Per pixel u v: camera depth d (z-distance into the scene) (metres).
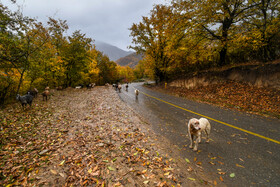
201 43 15.60
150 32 21.88
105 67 42.03
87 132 5.27
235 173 3.22
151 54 22.91
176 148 4.35
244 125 6.02
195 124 3.91
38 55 10.62
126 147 4.24
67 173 3.01
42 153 3.71
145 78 74.25
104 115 7.63
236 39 11.53
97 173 3.00
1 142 4.21
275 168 3.35
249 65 11.93
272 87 9.63
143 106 10.06
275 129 5.48
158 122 6.71
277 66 9.97
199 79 15.63
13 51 8.70
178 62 18.44
